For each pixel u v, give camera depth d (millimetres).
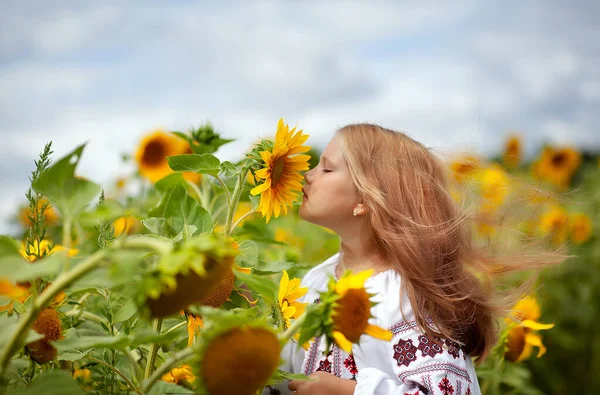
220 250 762
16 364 1006
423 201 1864
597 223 4297
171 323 1374
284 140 1519
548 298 3674
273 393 1725
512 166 2736
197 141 1959
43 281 1057
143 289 750
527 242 2389
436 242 1809
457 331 1730
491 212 2260
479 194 2279
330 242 2967
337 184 1840
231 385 806
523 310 2127
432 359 1606
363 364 1672
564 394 3582
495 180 2408
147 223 1448
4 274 738
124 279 721
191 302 787
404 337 1644
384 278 1752
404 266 1744
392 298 1699
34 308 744
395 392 1539
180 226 1484
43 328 983
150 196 2889
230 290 1281
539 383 3584
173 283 736
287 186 1569
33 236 1138
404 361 1616
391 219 1799
